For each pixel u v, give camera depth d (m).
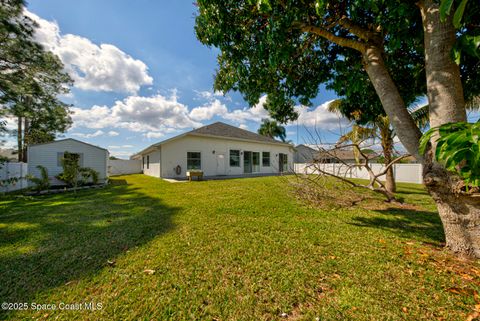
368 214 4.38
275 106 4.22
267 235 3.20
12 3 6.47
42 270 2.25
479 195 1.96
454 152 1.13
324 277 2.07
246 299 1.78
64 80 10.06
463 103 1.99
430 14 2.03
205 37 3.05
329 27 2.75
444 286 1.84
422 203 5.41
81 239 3.09
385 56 2.94
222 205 5.29
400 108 2.46
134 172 22.31
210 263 2.37
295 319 1.57
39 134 15.41
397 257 2.41
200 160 14.60
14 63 7.43
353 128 6.36
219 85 4.02
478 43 1.54
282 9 2.33
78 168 9.14
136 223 3.86
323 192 4.83
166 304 1.73
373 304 1.66
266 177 13.73
